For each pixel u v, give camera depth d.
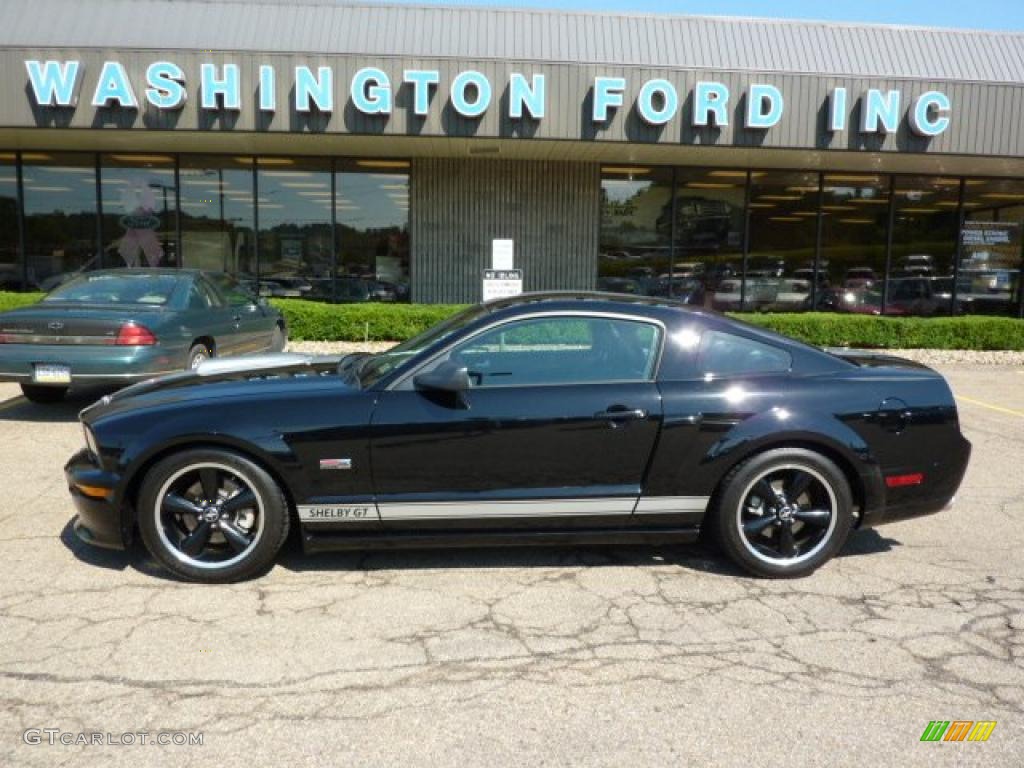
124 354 7.07
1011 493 5.68
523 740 2.67
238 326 8.99
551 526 3.98
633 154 13.28
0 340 7.12
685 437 3.94
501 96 11.66
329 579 3.97
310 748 2.61
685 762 2.57
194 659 3.17
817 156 13.07
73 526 4.58
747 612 3.68
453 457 3.86
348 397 3.88
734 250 14.90
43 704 2.85
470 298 14.73
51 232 14.12
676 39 13.64
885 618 3.63
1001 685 3.07
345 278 14.53
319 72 11.35
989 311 15.52
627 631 3.47
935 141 12.19
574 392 3.94
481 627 3.49
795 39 13.87
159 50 11.26
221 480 3.89
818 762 2.58
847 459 4.00
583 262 14.76
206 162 14.05
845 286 15.15
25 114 11.29
